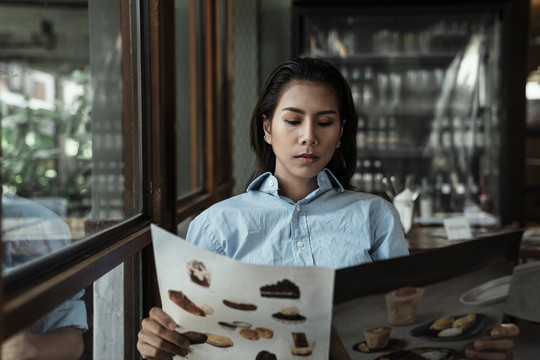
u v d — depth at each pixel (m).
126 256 1.30
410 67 4.63
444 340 1.01
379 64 4.65
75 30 1.31
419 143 4.65
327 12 4.31
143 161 1.71
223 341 1.00
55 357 1.00
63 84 1.22
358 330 0.94
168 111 1.85
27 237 0.92
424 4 4.25
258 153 1.38
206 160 3.48
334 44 4.59
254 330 0.97
